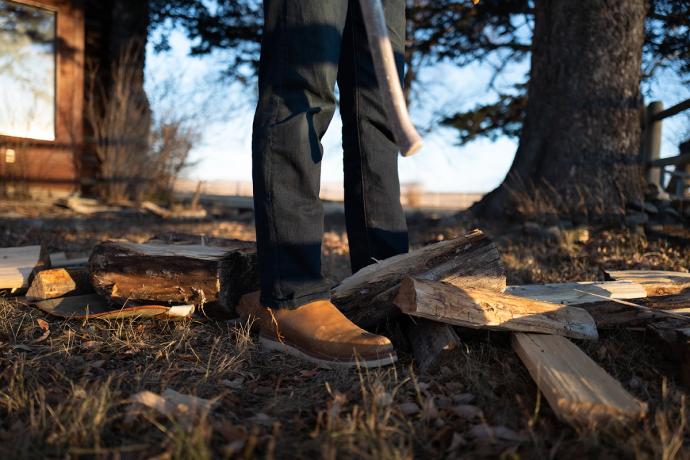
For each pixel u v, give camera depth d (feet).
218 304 7.06
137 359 6.03
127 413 4.58
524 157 18.78
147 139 29.19
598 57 17.52
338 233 21.81
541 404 5.04
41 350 6.12
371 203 7.35
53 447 4.14
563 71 18.04
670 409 4.91
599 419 4.38
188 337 6.72
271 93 6.24
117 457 3.83
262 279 6.37
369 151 7.23
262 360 6.23
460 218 19.38
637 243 14.94
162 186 30.42
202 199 36.42
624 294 6.87
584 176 17.34
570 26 17.95
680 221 16.61
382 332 7.04
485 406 5.07
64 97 27.25
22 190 25.85
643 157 18.40
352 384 5.49
